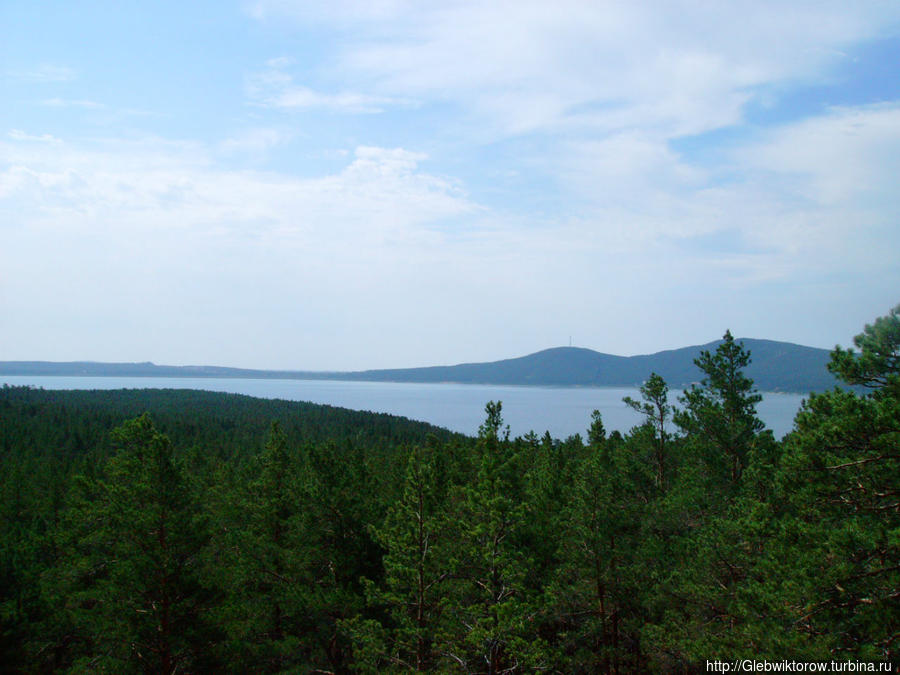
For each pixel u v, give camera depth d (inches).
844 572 517.7
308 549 1032.2
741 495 967.0
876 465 519.2
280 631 1024.2
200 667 883.4
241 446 3454.7
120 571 837.2
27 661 879.7
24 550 909.8
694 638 757.9
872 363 507.2
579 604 966.4
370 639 829.8
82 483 1080.2
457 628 832.3
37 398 6107.3
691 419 1139.3
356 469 1368.1
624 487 1008.9
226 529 1252.5
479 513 881.5
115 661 837.2
